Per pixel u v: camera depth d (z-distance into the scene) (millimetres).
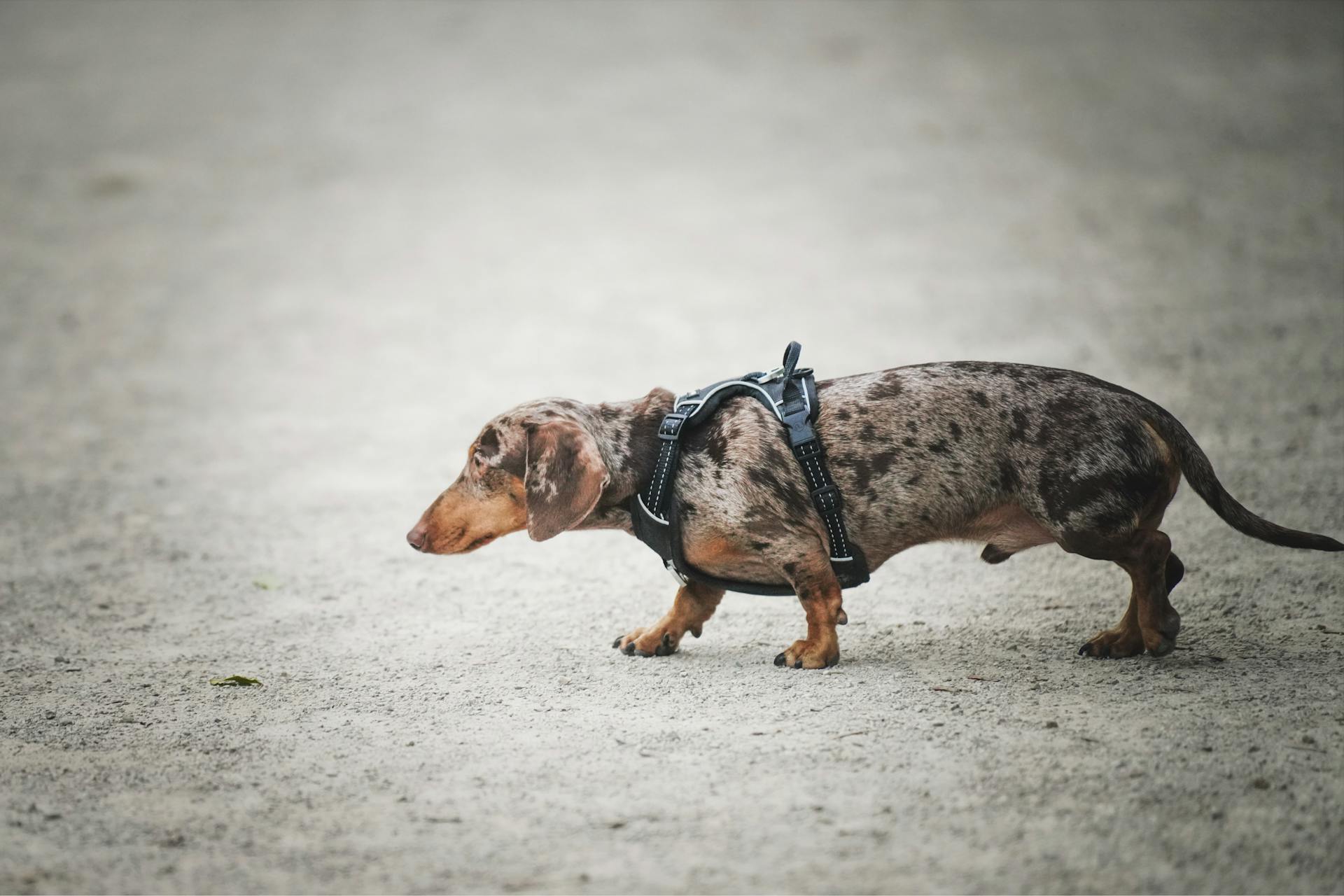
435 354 20516
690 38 44469
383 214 29641
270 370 20016
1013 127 32875
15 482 14750
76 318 23250
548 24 47656
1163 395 15289
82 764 6770
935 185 29031
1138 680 7430
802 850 5492
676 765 6441
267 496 13891
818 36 43688
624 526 8297
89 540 12438
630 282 24062
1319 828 5488
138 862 5594
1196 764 6133
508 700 7609
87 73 43375
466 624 9508
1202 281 20812
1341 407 14211
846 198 28609
